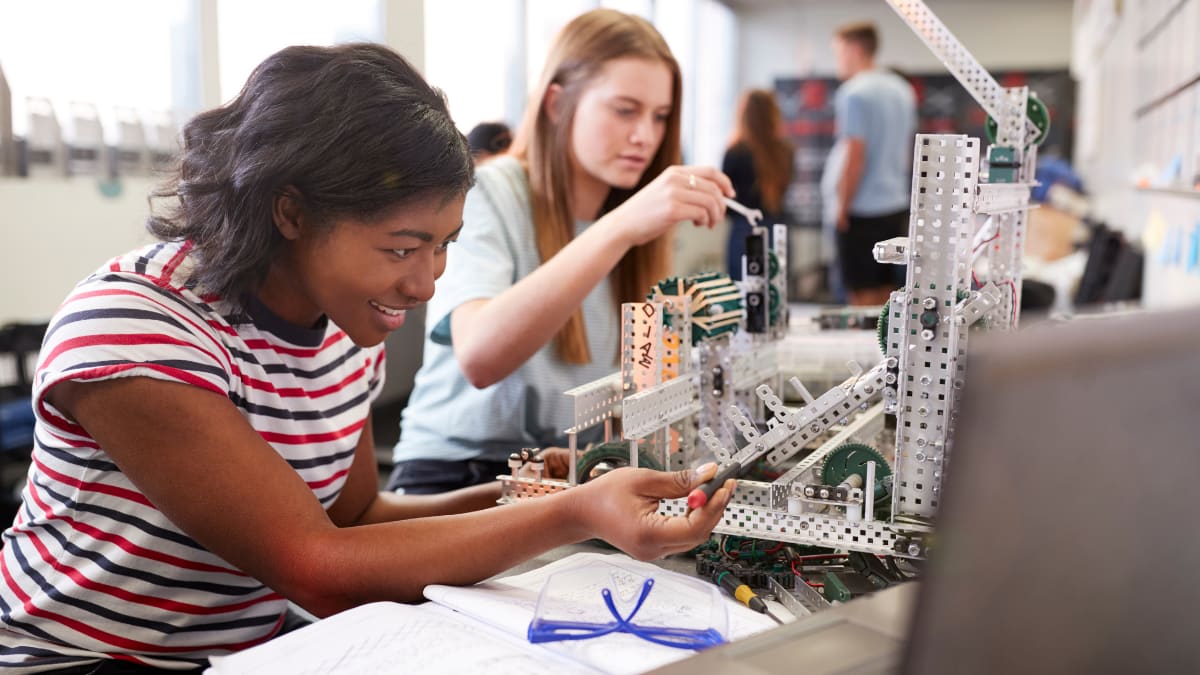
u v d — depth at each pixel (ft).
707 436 3.28
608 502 2.85
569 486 3.59
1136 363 1.37
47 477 3.20
